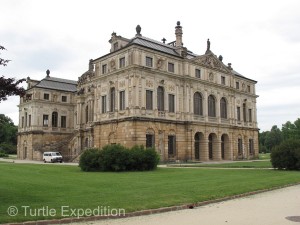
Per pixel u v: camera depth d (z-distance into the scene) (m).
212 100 63.75
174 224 11.41
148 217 12.65
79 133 68.44
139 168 35.75
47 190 18.55
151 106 52.09
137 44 50.56
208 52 63.22
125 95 51.00
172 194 17.06
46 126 77.19
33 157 73.12
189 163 51.31
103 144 54.34
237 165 44.19
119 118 51.06
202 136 60.09
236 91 69.50
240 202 16.03
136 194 17.11
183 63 57.72
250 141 73.94
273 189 20.97
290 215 12.73
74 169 36.78
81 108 70.75
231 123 66.88
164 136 53.00
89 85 69.50
